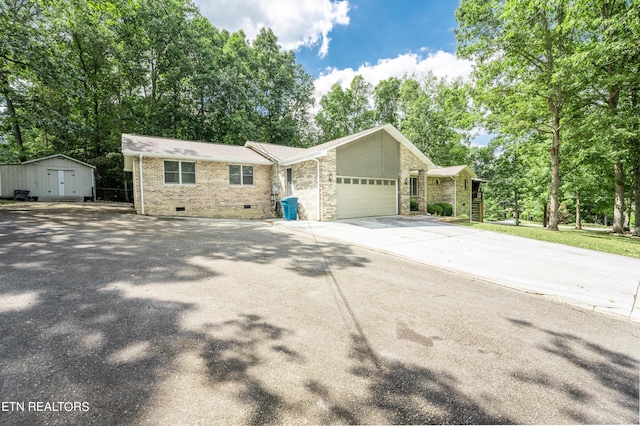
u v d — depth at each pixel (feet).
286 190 48.73
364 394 6.86
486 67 43.14
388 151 47.50
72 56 50.55
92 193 60.08
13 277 13.69
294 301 12.44
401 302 12.80
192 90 78.38
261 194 51.83
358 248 24.03
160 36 70.03
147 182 40.63
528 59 40.16
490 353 8.92
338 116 115.14
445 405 6.59
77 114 64.34
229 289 13.52
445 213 65.67
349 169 42.88
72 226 27.40
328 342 9.20
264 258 19.48
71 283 13.24
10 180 53.26
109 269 15.47
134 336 9.00
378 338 9.57
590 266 20.18
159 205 41.65
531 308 12.73
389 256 21.56
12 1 38.96
